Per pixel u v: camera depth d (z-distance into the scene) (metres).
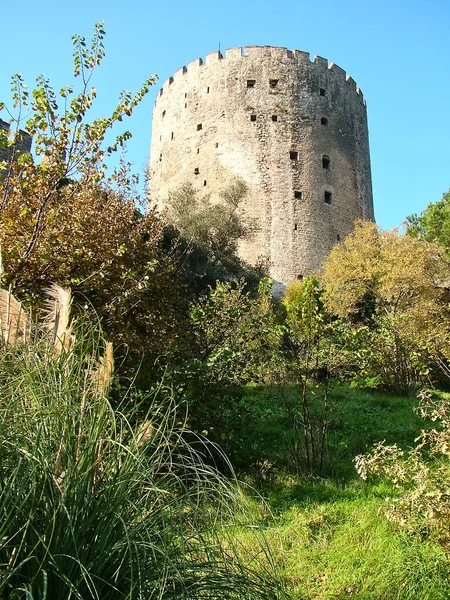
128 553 1.98
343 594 3.10
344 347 6.34
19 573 1.76
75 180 6.85
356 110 40.00
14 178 5.87
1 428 1.88
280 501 4.61
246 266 30.84
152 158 41.22
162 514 2.10
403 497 3.48
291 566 3.40
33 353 2.38
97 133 5.51
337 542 3.77
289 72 37.12
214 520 2.34
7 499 1.82
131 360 5.37
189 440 5.16
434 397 11.12
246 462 5.69
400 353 12.13
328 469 5.59
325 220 35.12
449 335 6.74
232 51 37.69
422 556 3.34
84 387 2.27
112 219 6.92
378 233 19.98
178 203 32.12
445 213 27.44
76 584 1.77
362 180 38.97
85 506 1.94
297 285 27.20
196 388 5.19
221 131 36.19
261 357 6.30
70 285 5.52
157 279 6.85
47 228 5.95
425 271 17.48
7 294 2.88
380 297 18.19
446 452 3.50
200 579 2.01
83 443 2.11
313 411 8.24
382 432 7.25
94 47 5.52
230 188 32.94
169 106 40.19
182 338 6.16
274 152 35.47
